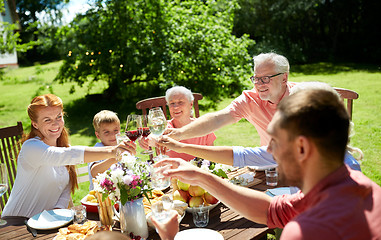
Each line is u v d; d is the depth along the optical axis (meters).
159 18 8.35
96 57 8.17
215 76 8.73
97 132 2.86
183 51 8.47
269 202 1.32
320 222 0.79
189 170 1.39
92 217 2.07
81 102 9.46
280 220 1.28
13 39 8.05
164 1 8.52
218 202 2.05
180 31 8.48
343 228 0.78
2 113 8.99
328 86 1.51
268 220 1.31
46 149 2.25
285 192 2.05
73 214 1.93
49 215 2.05
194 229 1.73
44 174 2.38
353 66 13.48
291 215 1.24
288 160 0.90
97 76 8.82
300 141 0.85
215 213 2.00
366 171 4.42
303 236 0.78
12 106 9.87
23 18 18.11
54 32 8.46
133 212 1.75
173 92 3.18
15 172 3.01
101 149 2.14
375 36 14.84
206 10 8.96
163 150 2.22
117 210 2.12
